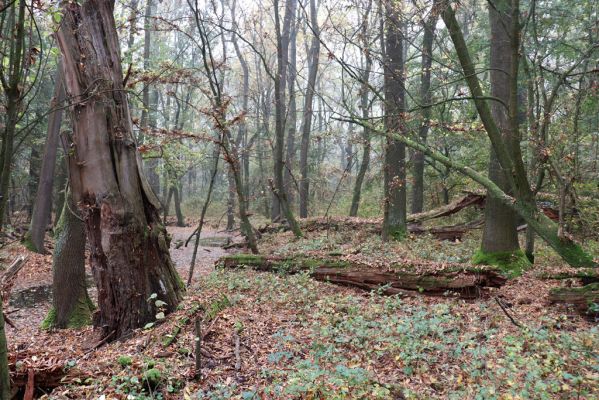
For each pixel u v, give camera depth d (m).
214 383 5.11
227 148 12.34
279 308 7.82
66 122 18.55
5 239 16.88
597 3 10.89
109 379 4.97
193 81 11.20
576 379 4.23
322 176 28.17
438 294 8.13
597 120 12.38
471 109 14.59
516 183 9.04
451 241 15.15
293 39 28.33
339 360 5.43
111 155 6.88
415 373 5.17
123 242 6.90
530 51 12.09
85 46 6.67
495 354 5.32
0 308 3.63
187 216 35.03
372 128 10.52
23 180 24.62
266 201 31.94
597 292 6.71
